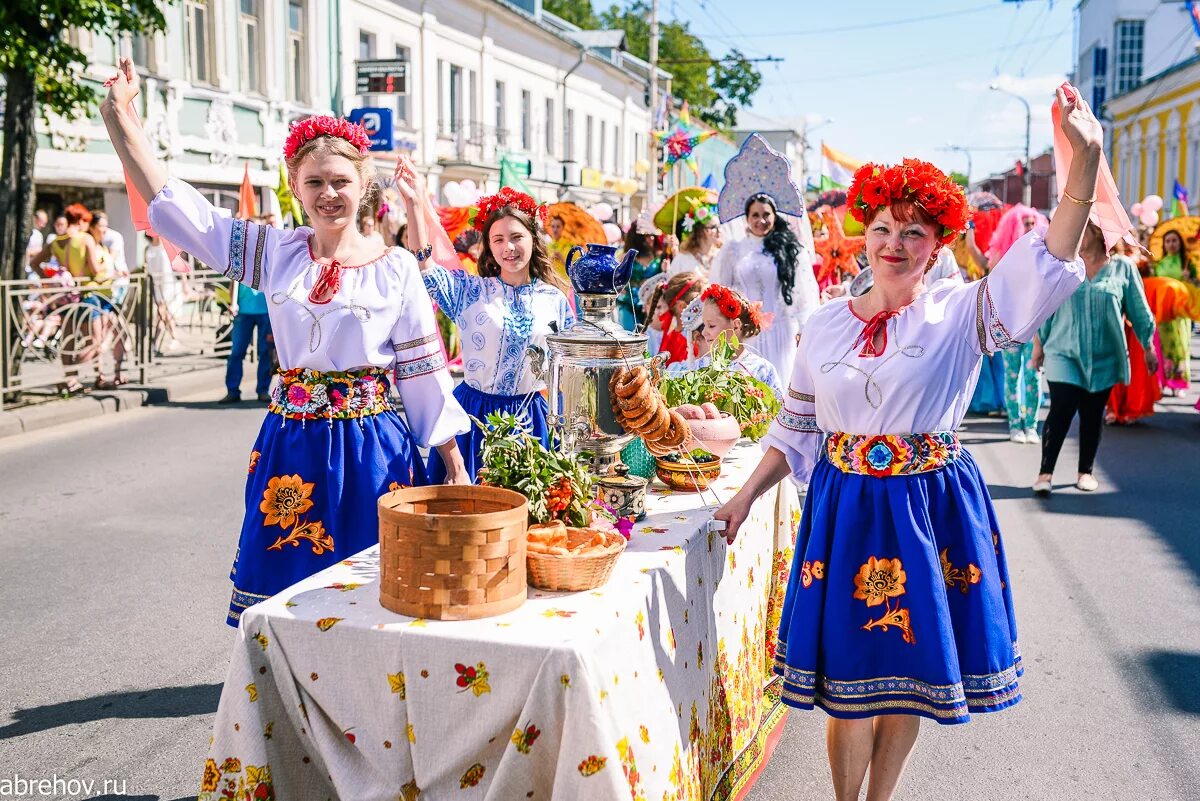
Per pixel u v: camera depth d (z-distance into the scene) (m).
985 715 3.94
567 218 10.52
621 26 58.16
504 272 4.10
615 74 40.66
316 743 2.29
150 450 8.73
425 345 3.12
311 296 3.02
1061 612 5.04
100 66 16.05
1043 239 2.61
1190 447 9.20
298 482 3.04
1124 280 7.16
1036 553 6.00
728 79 58.81
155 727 3.71
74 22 9.84
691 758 2.63
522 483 2.62
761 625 3.55
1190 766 3.54
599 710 2.08
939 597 2.65
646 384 2.86
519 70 32.19
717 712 2.93
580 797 2.07
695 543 2.81
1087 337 7.14
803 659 2.77
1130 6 48.50
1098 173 2.67
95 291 10.96
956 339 2.72
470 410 4.09
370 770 2.27
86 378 11.59
